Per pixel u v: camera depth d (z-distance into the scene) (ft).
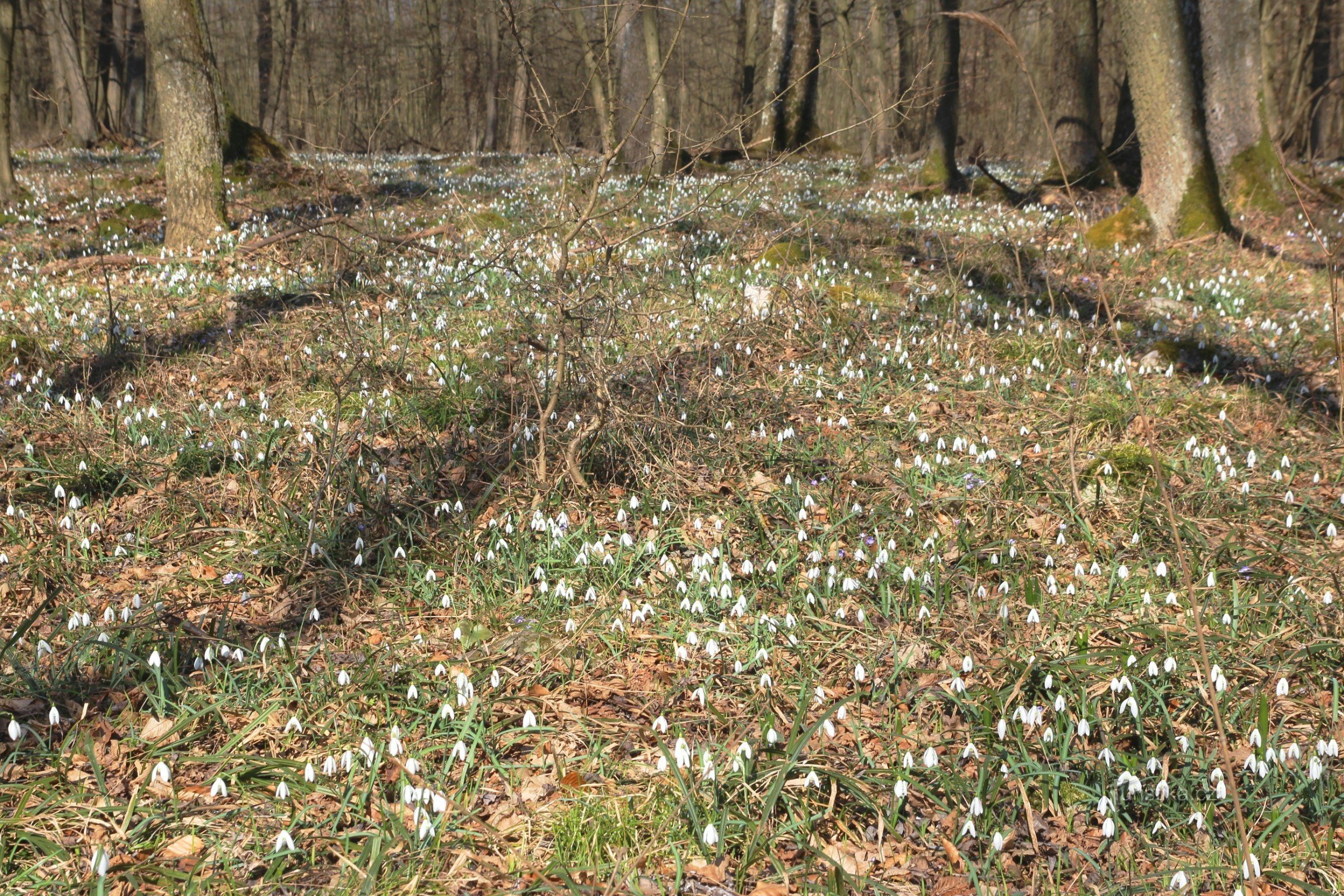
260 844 11.49
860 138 95.09
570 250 21.97
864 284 35.27
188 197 41.16
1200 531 18.79
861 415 24.84
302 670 14.94
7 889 10.68
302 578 18.07
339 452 20.62
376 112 110.63
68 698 14.14
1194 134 43.34
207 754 12.89
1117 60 124.26
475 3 115.65
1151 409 25.11
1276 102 72.18
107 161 81.46
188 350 29.30
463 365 26.48
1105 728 12.89
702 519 19.89
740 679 14.82
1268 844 11.53
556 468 21.12
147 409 24.04
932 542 17.98
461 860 11.18
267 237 40.29
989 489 20.86
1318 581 17.33
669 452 22.03
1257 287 36.94
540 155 94.32
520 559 17.63
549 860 11.38
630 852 11.51
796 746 11.93
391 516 19.52
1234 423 24.77
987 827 11.75
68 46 99.76
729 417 24.08
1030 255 40.40
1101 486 20.63
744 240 39.01
